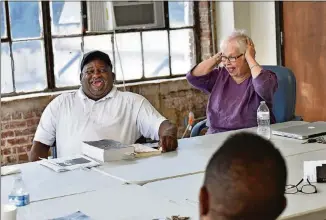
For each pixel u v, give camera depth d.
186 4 6.05
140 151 3.19
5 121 5.12
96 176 2.81
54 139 3.66
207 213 1.19
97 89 3.55
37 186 2.69
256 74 3.69
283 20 5.77
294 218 2.12
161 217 2.16
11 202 2.40
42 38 5.39
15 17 5.26
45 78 5.44
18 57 5.31
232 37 3.81
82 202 2.40
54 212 2.29
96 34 5.61
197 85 3.99
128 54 5.78
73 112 3.57
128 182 2.67
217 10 6.07
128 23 5.74
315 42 5.53
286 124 3.87
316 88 5.59
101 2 5.59
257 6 5.97
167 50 5.98
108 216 2.21
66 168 2.98
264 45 5.98
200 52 6.15
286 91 4.10
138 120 3.62
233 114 3.81
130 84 5.66
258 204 1.15
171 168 2.88
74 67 5.55
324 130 3.48
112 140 3.36
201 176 2.71
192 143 3.44
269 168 1.15
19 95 5.32
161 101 5.80
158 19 5.90
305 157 2.96
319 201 2.27
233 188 1.15
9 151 5.17
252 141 1.19
